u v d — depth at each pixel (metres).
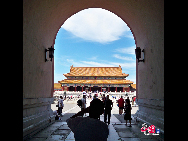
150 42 8.91
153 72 8.43
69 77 76.00
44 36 9.80
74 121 2.37
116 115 16.48
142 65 10.66
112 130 8.98
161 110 7.18
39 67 8.90
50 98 10.91
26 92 6.98
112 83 71.62
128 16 12.20
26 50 6.95
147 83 9.55
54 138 7.15
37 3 7.56
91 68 79.69
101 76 74.56
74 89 79.69
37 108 8.76
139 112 10.93
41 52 9.29
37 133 8.01
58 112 14.91
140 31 10.98
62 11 11.23
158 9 7.43
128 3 10.47
